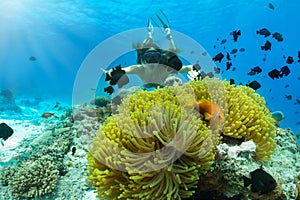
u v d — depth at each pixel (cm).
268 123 76
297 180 76
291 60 166
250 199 64
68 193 121
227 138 74
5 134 119
